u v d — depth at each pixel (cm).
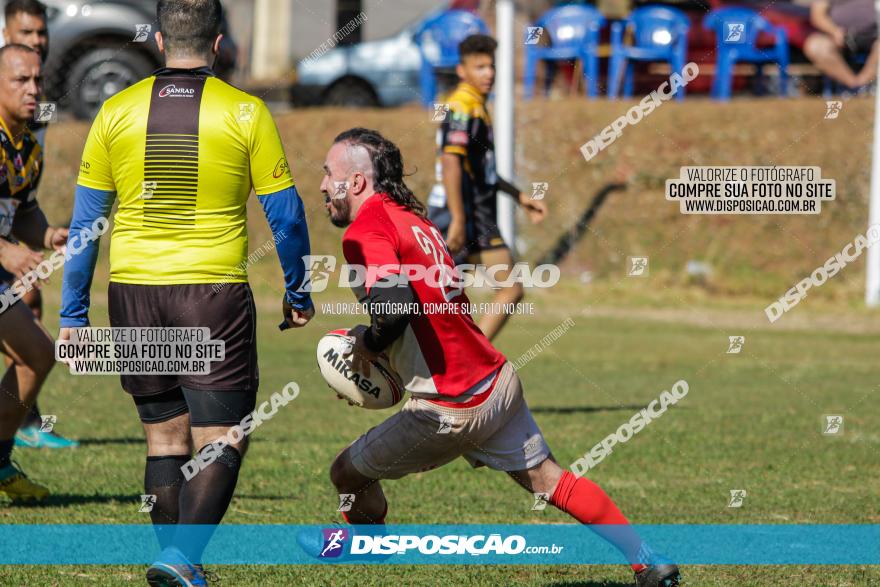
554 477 1470
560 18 6694
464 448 1465
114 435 2694
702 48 6831
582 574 1633
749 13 6731
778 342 4938
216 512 1341
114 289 1384
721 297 6072
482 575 1614
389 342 1391
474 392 1422
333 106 6850
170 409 1445
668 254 6328
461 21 6259
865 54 6812
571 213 6500
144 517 1878
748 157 6369
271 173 1374
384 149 1466
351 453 1521
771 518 1984
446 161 2723
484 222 2792
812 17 6838
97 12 5722
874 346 4869
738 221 6462
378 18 6944
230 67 5750
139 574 1562
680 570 1641
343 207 1469
